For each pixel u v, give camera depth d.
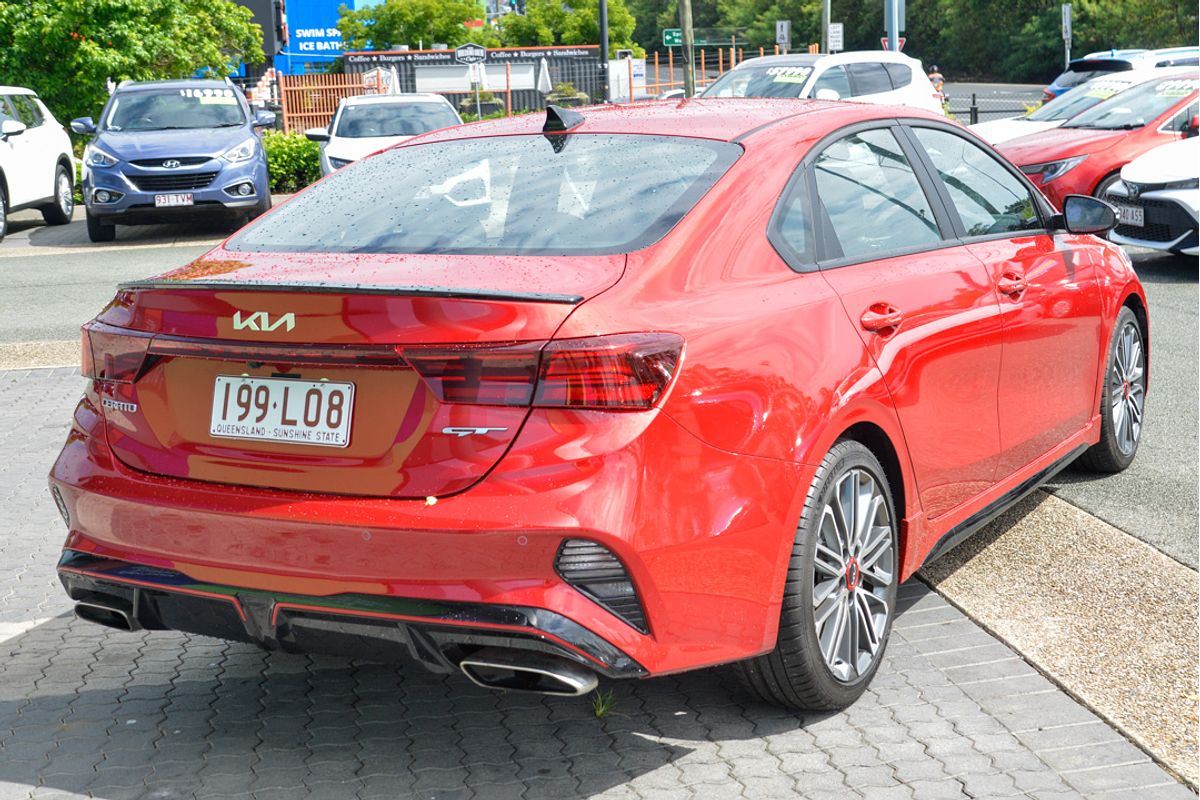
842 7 98.25
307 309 3.14
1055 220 5.18
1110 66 26.88
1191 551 4.88
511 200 3.76
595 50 52.31
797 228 3.77
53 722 3.81
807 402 3.46
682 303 3.29
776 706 3.73
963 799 3.22
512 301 3.04
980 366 4.34
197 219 16.53
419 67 51.72
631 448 3.04
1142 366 5.99
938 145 4.64
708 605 3.22
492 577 3.01
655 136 4.01
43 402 8.11
